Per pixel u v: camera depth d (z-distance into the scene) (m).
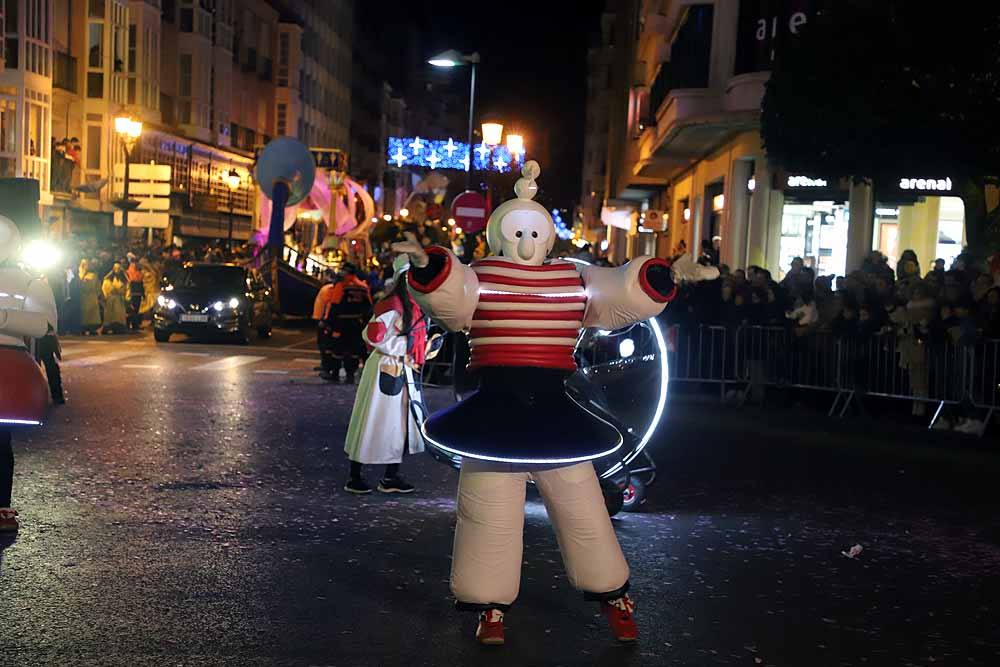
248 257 37.88
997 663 5.91
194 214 53.66
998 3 17.08
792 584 7.30
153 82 46.72
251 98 65.56
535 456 5.72
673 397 18.23
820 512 9.56
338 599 6.61
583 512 5.98
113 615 6.17
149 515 8.59
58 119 42.50
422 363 9.65
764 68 26.02
